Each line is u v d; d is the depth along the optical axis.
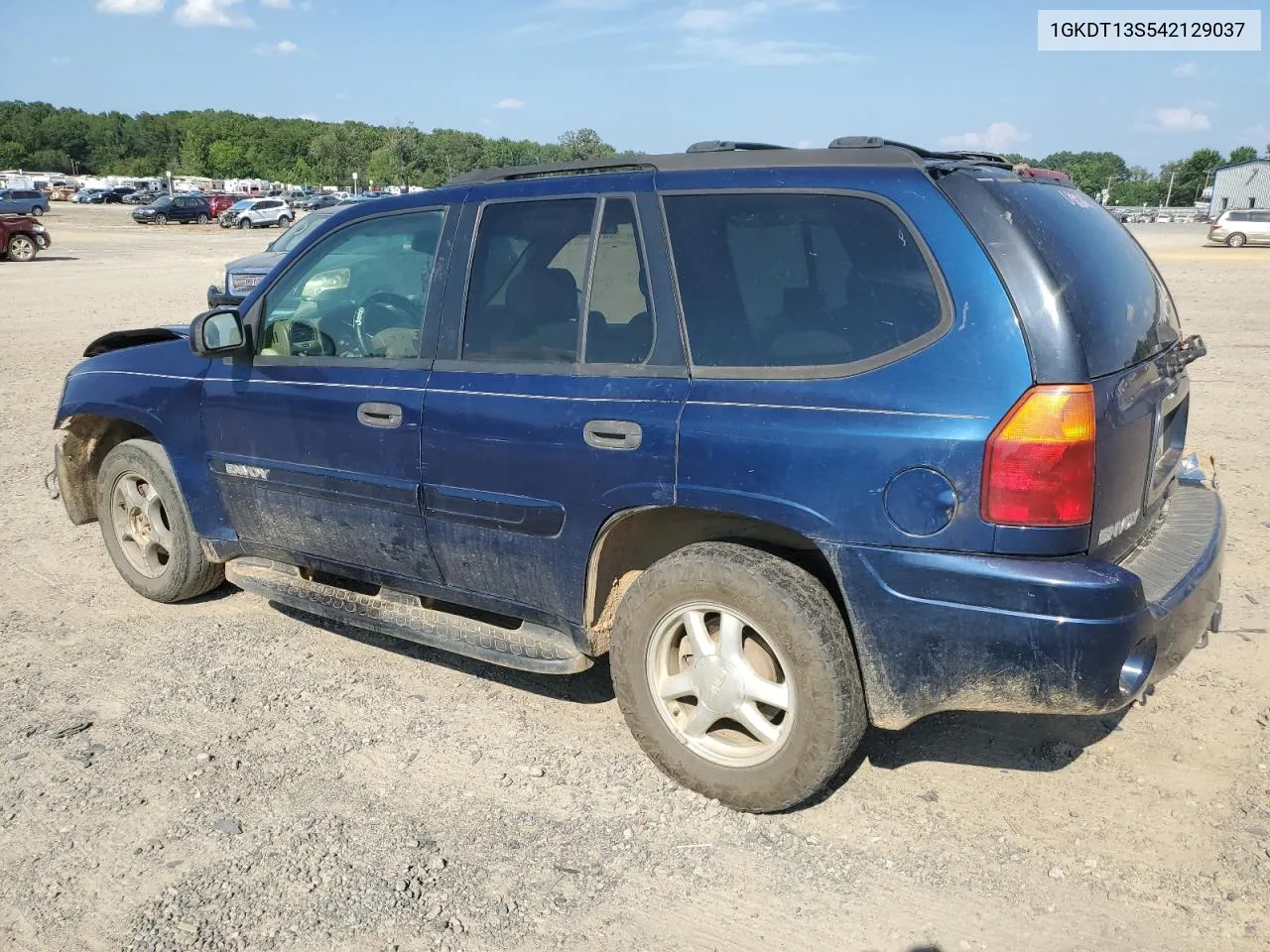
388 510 3.91
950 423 2.74
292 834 3.18
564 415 3.37
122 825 3.23
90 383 5.00
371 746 3.71
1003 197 2.89
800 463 2.93
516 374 3.54
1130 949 2.63
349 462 3.97
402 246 3.97
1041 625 2.70
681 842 3.12
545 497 3.45
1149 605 2.86
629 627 3.35
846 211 3.00
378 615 4.11
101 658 4.46
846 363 2.93
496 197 3.71
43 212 56.03
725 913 2.81
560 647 3.65
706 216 3.22
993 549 2.73
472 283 3.72
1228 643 4.37
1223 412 8.92
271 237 45.38
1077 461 2.69
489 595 3.79
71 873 3.01
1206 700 3.89
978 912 2.78
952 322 2.79
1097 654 2.69
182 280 23.64
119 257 31.72
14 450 8.20
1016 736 3.67
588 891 2.91
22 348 13.52
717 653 3.21
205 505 4.66
